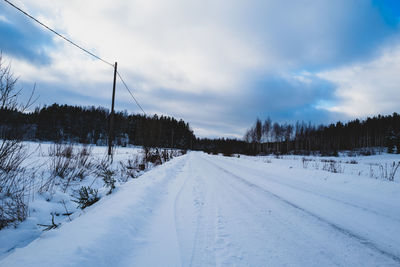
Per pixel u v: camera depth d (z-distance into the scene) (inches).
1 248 81.1
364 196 183.2
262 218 127.2
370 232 107.6
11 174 129.0
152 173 267.9
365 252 87.1
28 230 98.3
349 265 76.9
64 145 229.9
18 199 114.0
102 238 78.1
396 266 76.9
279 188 219.8
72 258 62.1
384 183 215.2
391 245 93.7
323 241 96.8
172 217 125.7
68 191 169.9
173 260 76.6
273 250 87.4
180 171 359.3
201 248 87.6
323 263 77.8
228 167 453.1
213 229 109.0
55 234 80.2
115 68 464.1
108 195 152.3
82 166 240.7
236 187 224.2
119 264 70.4
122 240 84.7
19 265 57.2
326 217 129.9
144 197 149.4
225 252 84.6
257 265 75.2
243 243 93.4
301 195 188.4
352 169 435.2
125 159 407.2
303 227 113.7
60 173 195.3
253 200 169.8
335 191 204.7
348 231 108.8
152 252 82.0
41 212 120.7
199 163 569.3
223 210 142.1
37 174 174.9
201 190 206.1
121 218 101.5
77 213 125.2
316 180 269.0
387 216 131.6
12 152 123.3
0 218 97.7
